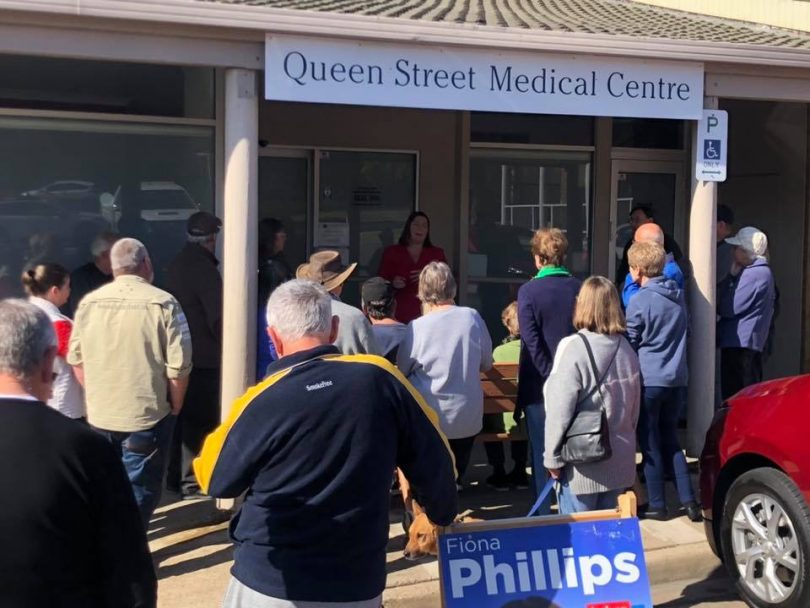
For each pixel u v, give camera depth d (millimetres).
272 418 2986
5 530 2398
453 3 8297
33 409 2508
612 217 9562
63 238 7043
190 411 6461
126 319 4922
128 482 2609
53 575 2426
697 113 6883
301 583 2955
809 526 4672
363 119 8859
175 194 7266
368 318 5867
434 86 6188
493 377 6613
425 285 5609
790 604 4746
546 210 9438
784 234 9633
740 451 5148
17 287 6938
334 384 3033
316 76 5910
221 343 6445
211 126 7301
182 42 5727
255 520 3012
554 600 4066
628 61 6648
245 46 5848
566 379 4727
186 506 6398
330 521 2973
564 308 5723
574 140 9461
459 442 5703
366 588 3021
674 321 5996
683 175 9758
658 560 5551
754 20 9367
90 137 7062
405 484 5098
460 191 9141
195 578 5223
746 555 5051
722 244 7746
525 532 4102
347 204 8898
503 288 9344
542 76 6441
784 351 9688
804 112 9320
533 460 5859
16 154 6906
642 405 6059
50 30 5426
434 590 5066
